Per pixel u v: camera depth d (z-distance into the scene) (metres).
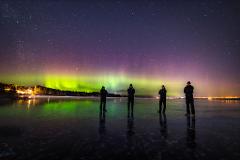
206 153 5.30
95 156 5.04
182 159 4.86
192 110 13.73
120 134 7.62
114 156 5.05
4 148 5.66
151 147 5.84
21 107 19.80
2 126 9.12
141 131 8.22
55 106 22.14
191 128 8.94
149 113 15.64
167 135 7.47
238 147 5.86
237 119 12.04
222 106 25.86
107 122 10.67
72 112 15.86
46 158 4.89
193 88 13.88
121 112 16.44
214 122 10.83
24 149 5.57
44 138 6.86
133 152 5.37
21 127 8.90
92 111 16.94
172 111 17.55
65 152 5.34
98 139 6.79
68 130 8.31
